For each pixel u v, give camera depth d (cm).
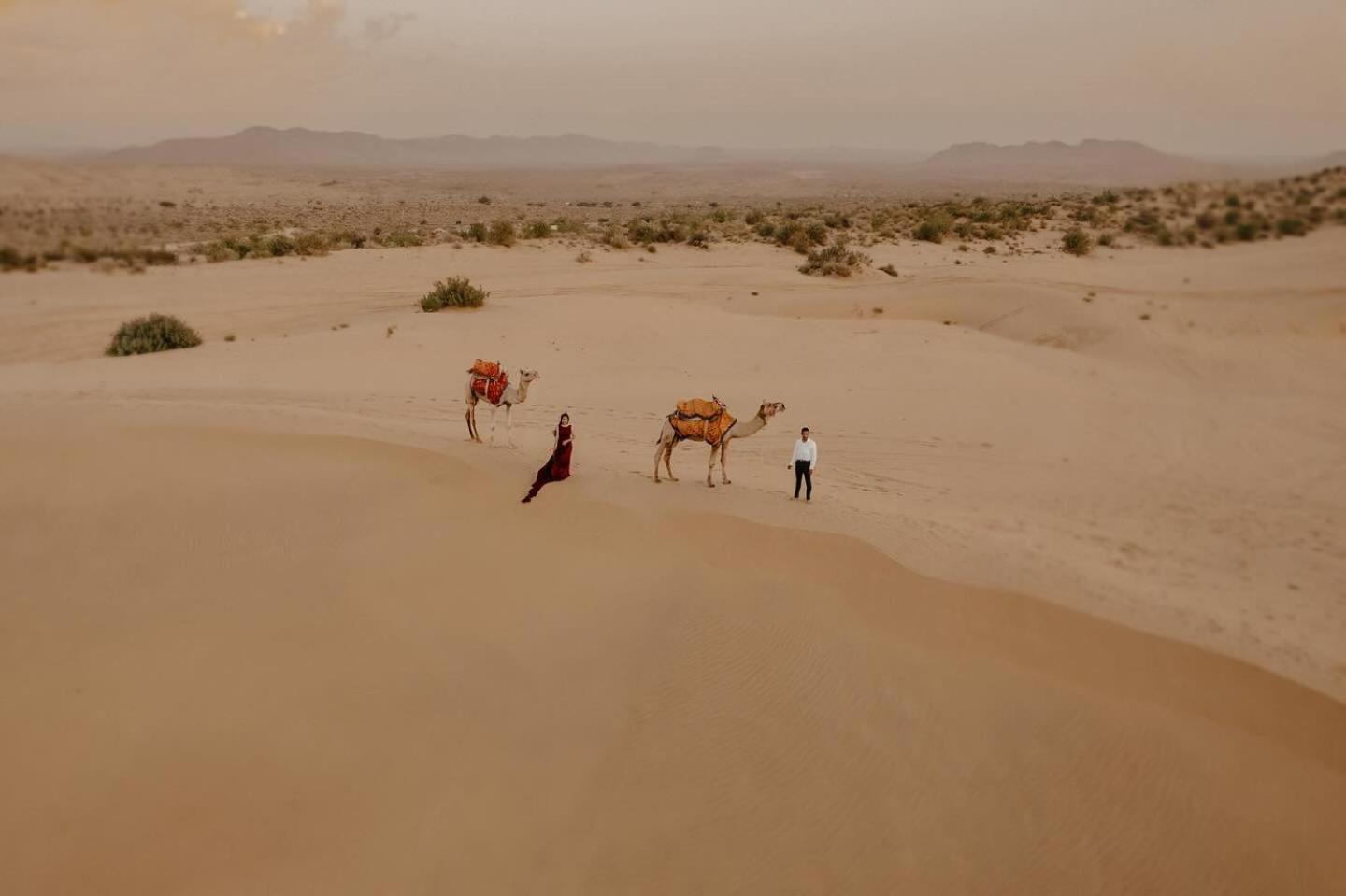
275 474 1251
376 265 4666
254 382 2120
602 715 733
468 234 6116
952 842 602
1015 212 6097
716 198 16400
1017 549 1077
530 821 611
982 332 3080
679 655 816
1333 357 1666
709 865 578
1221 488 1422
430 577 954
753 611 887
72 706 702
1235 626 877
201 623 841
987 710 737
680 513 1144
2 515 1073
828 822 617
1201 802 639
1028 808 632
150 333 2652
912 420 1955
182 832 580
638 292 4247
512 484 1249
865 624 866
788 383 2355
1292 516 1281
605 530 1095
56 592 892
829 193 17250
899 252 5575
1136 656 815
